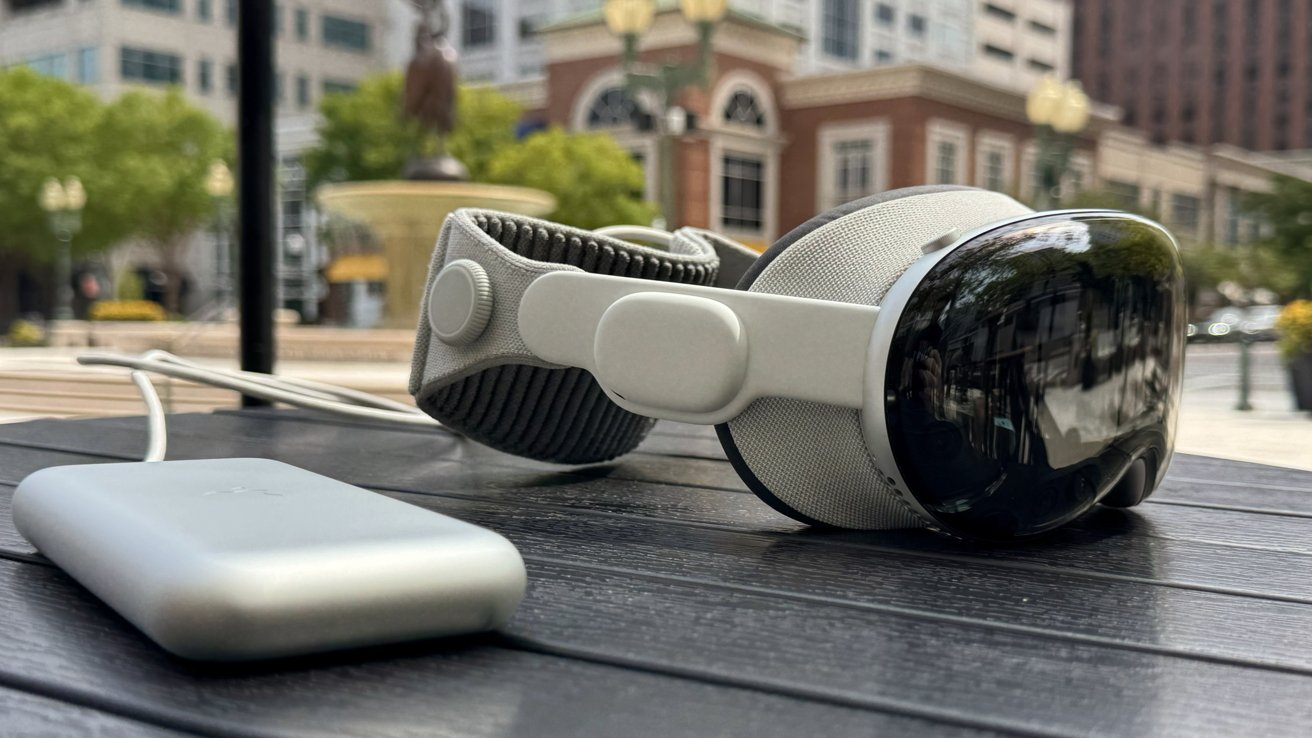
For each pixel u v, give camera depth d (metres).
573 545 0.60
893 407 0.58
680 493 0.79
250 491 0.47
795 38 23.69
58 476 0.51
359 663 0.38
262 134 1.41
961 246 0.58
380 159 21.03
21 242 22.52
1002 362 0.58
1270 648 0.43
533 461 0.96
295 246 23.02
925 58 31.95
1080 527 0.69
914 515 0.63
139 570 0.38
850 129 23.17
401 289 8.12
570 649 0.40
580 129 23.25
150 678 0.36
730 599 0.49
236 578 0.35
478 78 30.45
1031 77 36.19
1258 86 48.84
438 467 0.90
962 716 0.34
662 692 0.36
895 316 0.58
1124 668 0.40
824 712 0.34
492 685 0.36
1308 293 27.16
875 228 0.62
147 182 22.50
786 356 0.60
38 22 28.88
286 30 30.64
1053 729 0.33
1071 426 0.60
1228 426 4.94
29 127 21.73
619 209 19.39
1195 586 0.53
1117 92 51.66
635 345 0.63
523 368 0.79
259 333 1.43
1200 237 34.66
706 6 7.48
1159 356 0.64
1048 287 0.58
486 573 0.39
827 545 0.62
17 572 0.50
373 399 1.10
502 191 7.89
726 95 22.41
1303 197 27.09
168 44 28.31
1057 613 0.48
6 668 0.37
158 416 0.82
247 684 0.35
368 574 0.37
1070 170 28.30
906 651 0.41
